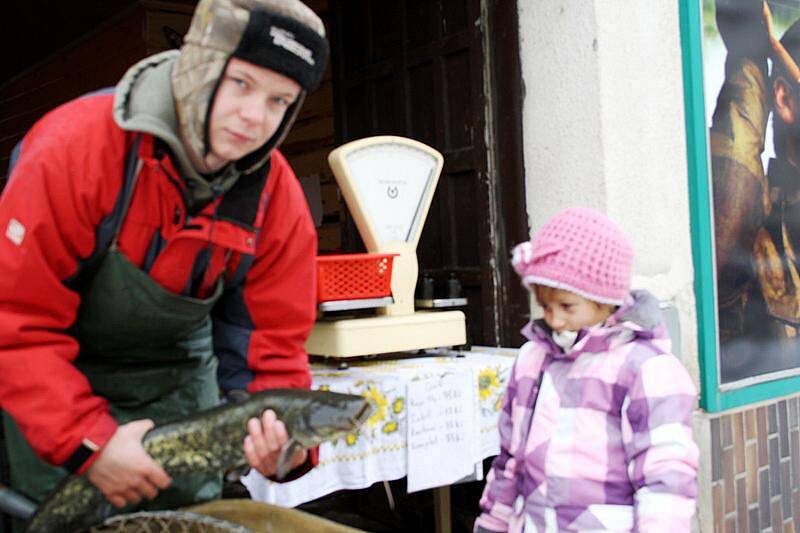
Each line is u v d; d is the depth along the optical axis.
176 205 1.30
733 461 3.12
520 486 1.77
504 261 3.08
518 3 3.02
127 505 1.51
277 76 1.18
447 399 2.38
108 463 1.20
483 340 3.15
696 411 3.10
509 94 3.04
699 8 3.07
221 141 1.21
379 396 2.22
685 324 3.06
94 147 1.22
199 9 1.17
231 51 1.15
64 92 5.79
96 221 1.25
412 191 2.69
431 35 3.32
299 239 1.49
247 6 1.13
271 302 1.51
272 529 1.30
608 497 1.60
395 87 3.53
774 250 3.42
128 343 1.44
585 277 1.58
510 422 1.83
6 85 6.61
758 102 3.35
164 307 1.37
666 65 3.01
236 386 1.56
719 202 3.16
